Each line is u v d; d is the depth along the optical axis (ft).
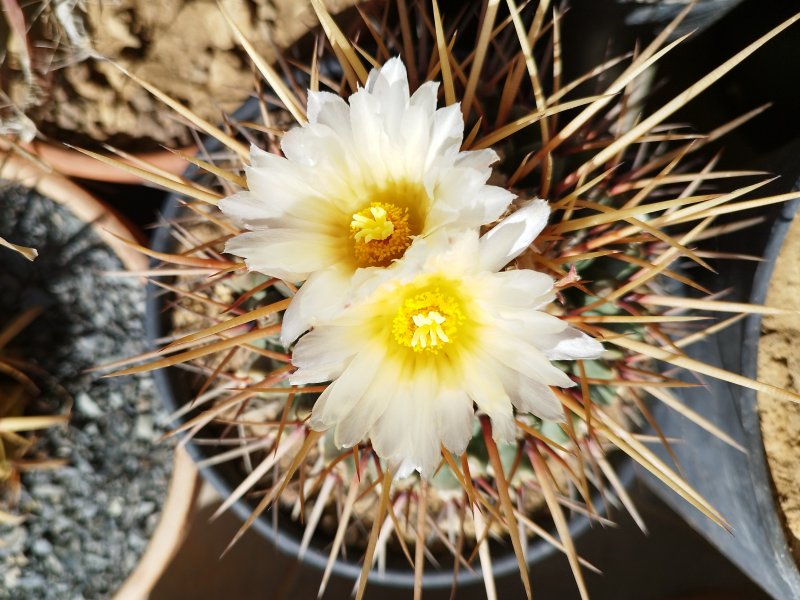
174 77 0.85
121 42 0.83
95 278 0.89
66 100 0.84
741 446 0.66
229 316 0.71
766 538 0.66
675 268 0.75
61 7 0.78
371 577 0.73
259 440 0.72
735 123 0.65
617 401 0.72
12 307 0.87
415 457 0.45
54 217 0.87
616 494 0.83
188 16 0.84
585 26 0.79
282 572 1.07
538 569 1.06
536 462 0.56
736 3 0.75
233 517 1.06
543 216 0.43
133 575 0.86
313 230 0.47
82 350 0.89
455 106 0.44
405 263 0.43
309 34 0.84
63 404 0.88
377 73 0.46
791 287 0.69
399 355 0.48
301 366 0.44
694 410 0.75
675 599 1.01
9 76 0.78
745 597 1.02
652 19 0.76
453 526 0.69
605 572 1.06
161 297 0.78
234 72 0.86
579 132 0.68
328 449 0.59
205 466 0.75
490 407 0.45
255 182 0.45
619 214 0.49
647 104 0.86
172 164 0.83
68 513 0.88
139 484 0.89
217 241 0.60
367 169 0.47
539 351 0.45
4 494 0.85
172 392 0.76
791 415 0.69
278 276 0.46
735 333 0.68
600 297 0.57
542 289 0.42
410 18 0.83
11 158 0.81
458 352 0.48
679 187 0.82
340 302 0.44
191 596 1.04
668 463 0.81
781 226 0.64
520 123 0.49
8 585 0.87
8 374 0.85
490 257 0.44
